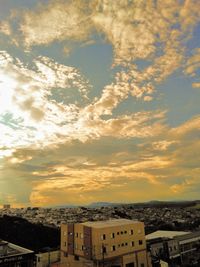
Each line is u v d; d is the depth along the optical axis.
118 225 55.34
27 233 90.00
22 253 42.06
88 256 52.22
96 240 51.38
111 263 52.50
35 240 85.44
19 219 105.31
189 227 105.25
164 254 64.06
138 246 56.88
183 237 72.06
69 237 59.16
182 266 62.34
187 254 69.38
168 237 72.50
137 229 58.09
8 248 44.94
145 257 57.16
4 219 102.06
